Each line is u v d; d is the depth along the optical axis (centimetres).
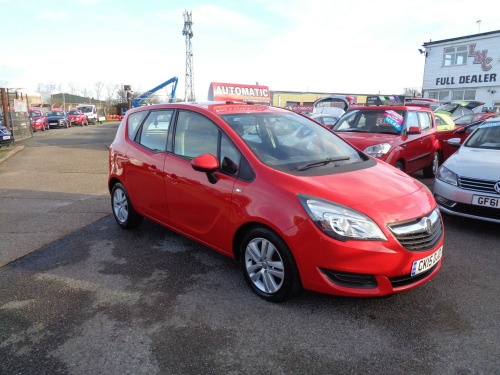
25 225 520
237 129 358
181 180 376
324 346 261
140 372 238
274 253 309
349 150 401
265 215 299
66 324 289
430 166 841
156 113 443
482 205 455
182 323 289
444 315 296
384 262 276
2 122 1683
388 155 642
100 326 286
